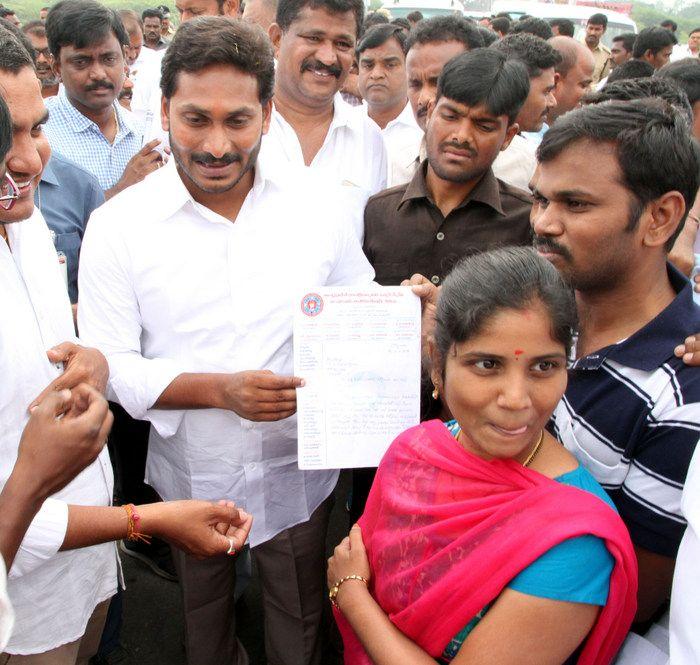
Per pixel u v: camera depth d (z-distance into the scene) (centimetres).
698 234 230
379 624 120
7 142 104
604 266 123
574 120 120
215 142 159
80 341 173
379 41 388
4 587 84
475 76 194
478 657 102
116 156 357
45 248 157
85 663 189
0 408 133
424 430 132
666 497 119
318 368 167
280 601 208
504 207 220
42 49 484
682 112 125
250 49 158
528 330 101
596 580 99
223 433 184
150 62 628
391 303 166
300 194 186
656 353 119
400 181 307
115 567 179
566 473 112
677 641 97
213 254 176
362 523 142
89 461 115
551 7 1116
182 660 237
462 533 111
